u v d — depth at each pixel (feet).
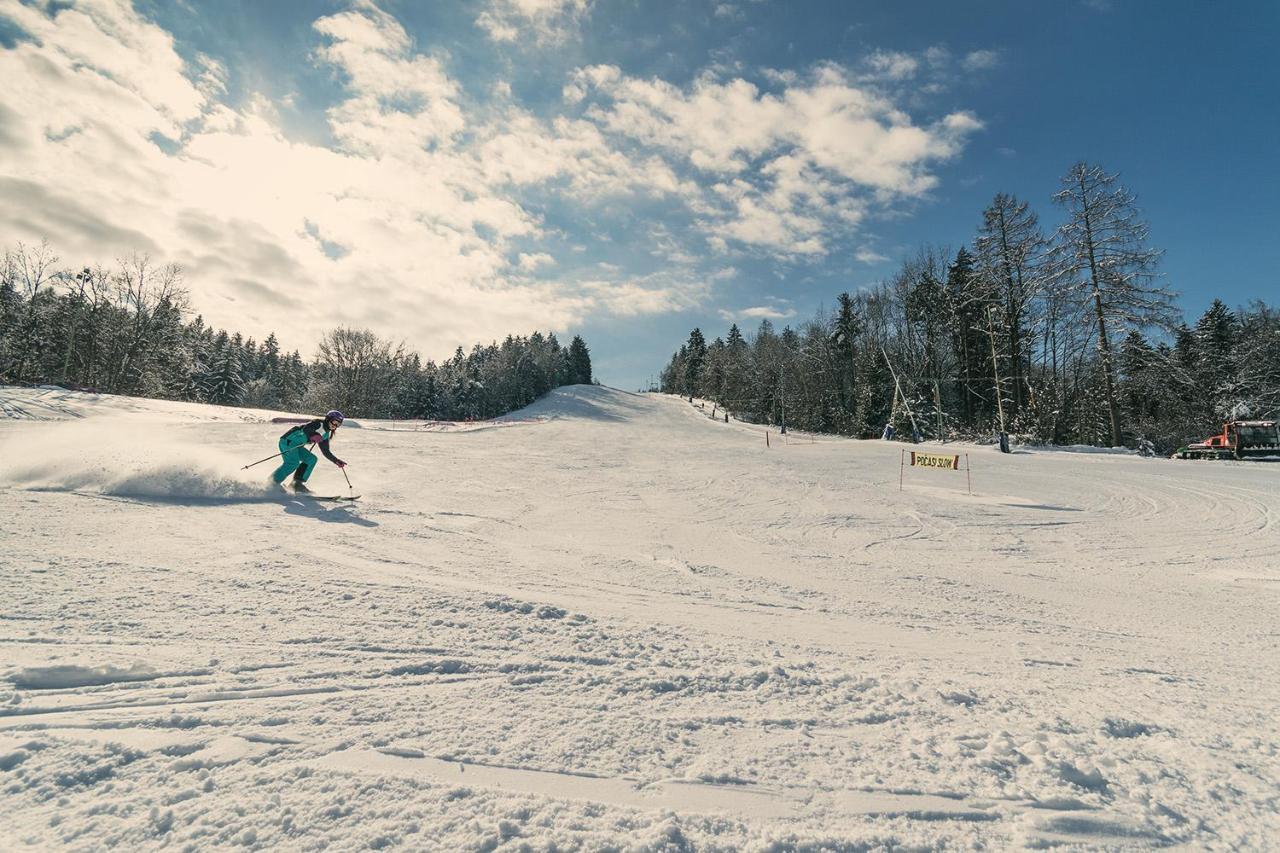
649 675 11.36
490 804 7.05
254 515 25.12
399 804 6.93
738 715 9.89
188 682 9.74
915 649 15.03
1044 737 9.50
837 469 67.97
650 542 28.94
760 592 20.56
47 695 9.00
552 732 8.87
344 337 196.03
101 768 7.26
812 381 217.77
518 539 26.71
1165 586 25.26
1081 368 138.00
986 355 149.59
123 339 155.74
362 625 12.92
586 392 302.25
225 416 78.59
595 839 6.57
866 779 8.09
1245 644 17.08
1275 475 60.85
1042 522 40.88
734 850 6.52
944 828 7.12
